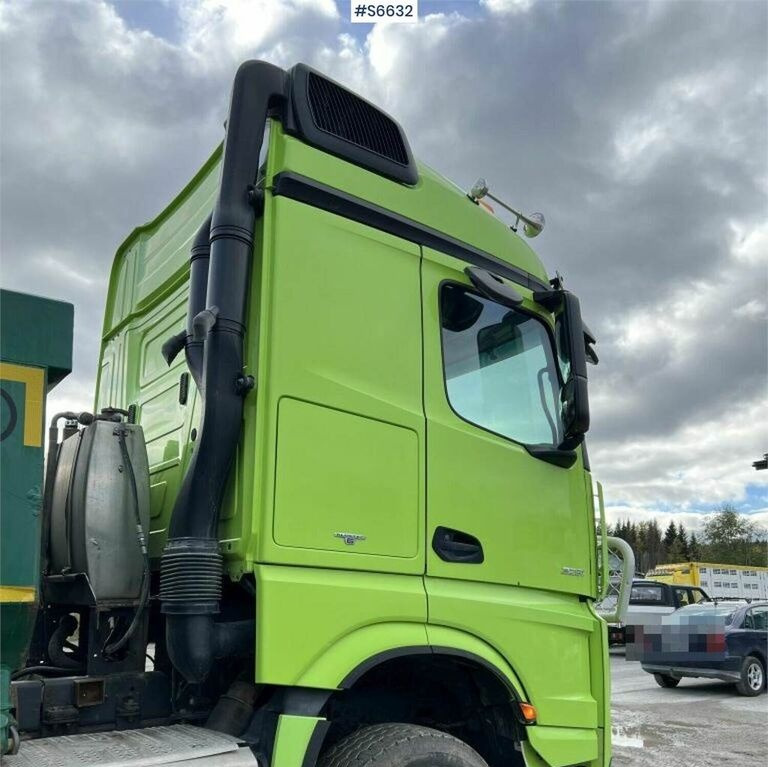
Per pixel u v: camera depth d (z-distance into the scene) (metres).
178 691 3.14
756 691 13.37
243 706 2.90
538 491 3.57
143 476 3.30
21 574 2.34
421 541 3.08
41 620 3.44
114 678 3.05
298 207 3.04
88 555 3.07
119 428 3.30
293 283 2.95
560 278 4.04
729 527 67.44
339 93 3.33
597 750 3.54
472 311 3.59
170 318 3.88
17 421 2.40
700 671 13.42
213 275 2.94
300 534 2.77
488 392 3.54
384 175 3.40
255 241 3.03
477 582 3.25
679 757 8.43
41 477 2.42
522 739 3.26
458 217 3.66
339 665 2.73
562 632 3.52
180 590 2.70
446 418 3.30
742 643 13.40
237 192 3.00
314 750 2.62
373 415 3.05
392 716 3.38
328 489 2.87
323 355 2.97
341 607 2.79
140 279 4.40
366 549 2.92
